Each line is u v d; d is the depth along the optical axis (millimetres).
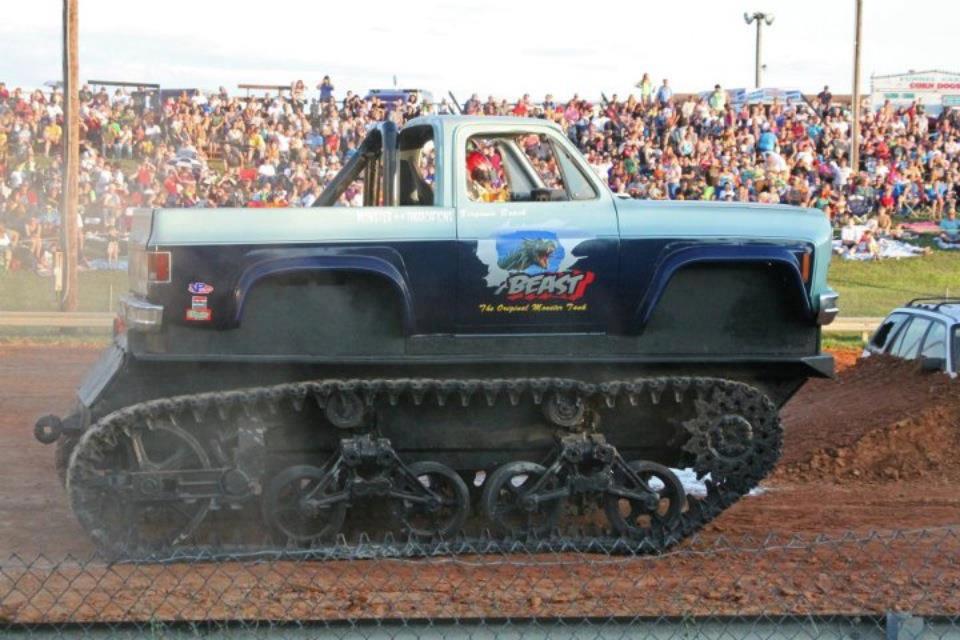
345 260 8078
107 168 32781
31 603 6918
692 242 8398
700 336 8547
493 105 35562
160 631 5195
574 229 8305
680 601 7223
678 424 8703
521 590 7410
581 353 8375
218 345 8055
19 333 22781
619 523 8500
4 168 34125
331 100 36062
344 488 8195
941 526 9688
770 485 11508
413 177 9320
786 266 8484
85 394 8406
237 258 8000
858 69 35656
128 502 7879
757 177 32469
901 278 30719
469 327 8273
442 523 8438
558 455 8438
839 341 23578
